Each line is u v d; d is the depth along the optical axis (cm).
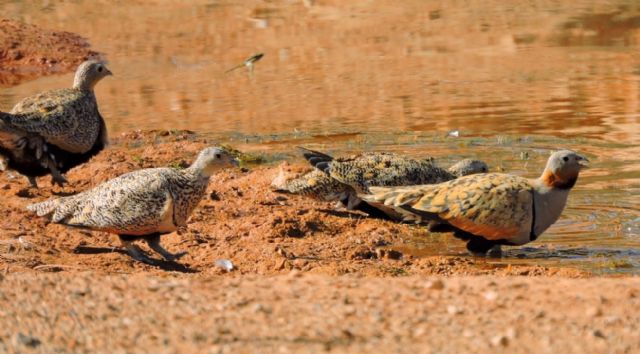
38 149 1933
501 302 1146
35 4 5344
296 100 3219
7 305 1120
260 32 4553
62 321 1067
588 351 971
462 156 2386
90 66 2025
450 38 4259
